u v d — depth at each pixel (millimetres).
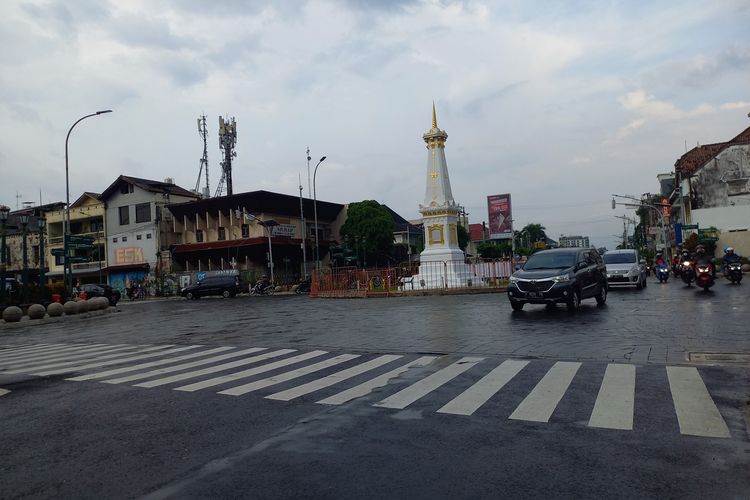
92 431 5660
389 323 14836
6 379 9016
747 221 40344
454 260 30359
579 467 4207
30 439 5461
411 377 7707
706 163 42000
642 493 3732
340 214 60125
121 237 53375
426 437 5020
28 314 23922
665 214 51375
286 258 49656
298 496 3811
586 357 8609
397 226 77562
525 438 4906
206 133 70188
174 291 48625
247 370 8867
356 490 3879
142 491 4012
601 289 16922
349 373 8227
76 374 9227
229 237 50406
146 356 11094
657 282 28500
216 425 5684
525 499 3672
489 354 9266
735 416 5352
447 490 3840
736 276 22047
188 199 56031
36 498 3957
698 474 4023
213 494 3896
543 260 16438
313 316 18406
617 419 5355
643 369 7543
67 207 31188
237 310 24078
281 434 5266
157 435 5418
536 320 13625
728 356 8219
